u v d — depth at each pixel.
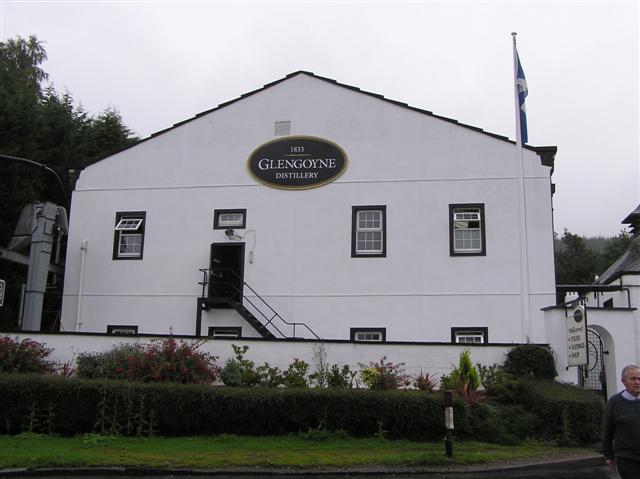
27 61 36.94
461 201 22.38
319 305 22.44
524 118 18.66
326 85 23.86
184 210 23.95
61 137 31.94
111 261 24.08
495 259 21.77
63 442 12.38
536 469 11.25
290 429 13.41
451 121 22.91
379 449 12.20
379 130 23.27
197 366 15.54
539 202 21.92
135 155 24.72
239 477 10.41
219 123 24.33
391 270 22.25
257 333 22.72
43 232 22.66
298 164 23.50
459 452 11.98
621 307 18.66
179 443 12.47
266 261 23.02
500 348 16.97
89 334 17.47
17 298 27.61
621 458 7.26
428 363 17.09
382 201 22.78
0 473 10.23
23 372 16.06
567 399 13.72
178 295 23.41
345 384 15.61
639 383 7.37
